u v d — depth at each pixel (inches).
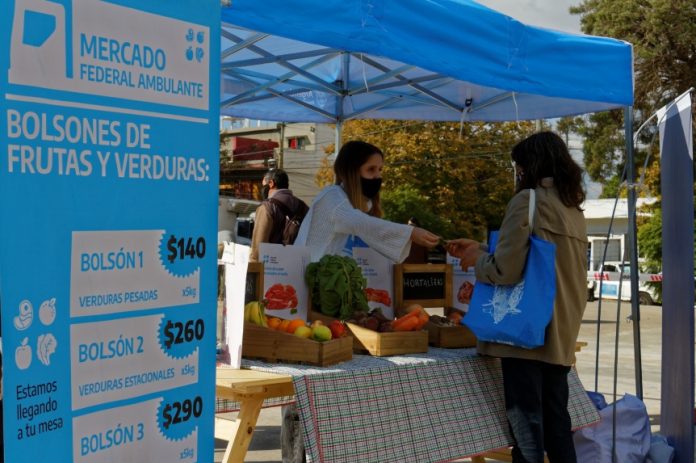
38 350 69.7
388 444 127.3
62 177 71.4
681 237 181.6
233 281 127.7
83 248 73.4
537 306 136.0
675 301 187.3
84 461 74.1
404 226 152.2
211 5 86.0
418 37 141.5
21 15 68.0
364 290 153.4
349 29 129.6
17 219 67.7
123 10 76.9
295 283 144.7
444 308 170.9
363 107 284.0
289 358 130.2
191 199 84.0
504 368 144.1
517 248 138.3
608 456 175.8
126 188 77.3
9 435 67.6
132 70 77.7
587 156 1091.3
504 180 1127.0
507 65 161.3
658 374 365.1
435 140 1082.7
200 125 84.8
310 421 118.4
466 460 206.4
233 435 122.8
